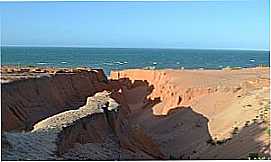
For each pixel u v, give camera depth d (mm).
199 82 41219
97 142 19812
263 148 19719
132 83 53406
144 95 47344
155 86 48812
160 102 42656
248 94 31062
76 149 17578
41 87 29016
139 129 27219
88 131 19750
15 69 35406
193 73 49000
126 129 24578
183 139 28438
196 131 28812
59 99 30750
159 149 26156
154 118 37312
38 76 30422
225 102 32219
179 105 38344
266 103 26062
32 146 15422
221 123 27625
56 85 32281
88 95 37469
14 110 23266
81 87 37562
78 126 18891
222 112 30203
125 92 48656
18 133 16984
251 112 25594
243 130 23484
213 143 23906
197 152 24172
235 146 21594
